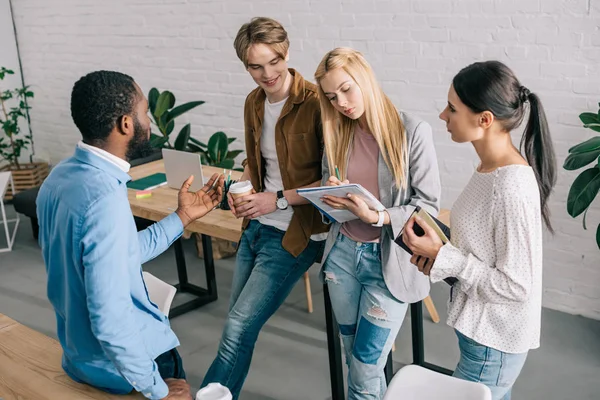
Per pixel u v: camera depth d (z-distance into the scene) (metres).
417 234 2.05
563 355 3.40
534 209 1.80
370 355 2.45
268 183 2.79
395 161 2.28
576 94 3.41
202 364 3.53
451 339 3.61
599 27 3.25
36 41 6.18
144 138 1.88
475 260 1.88
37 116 6.47
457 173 3.94
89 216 1.73
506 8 3.50
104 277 1.72
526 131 1.89
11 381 2.16
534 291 1.89
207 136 5.19
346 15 4.12
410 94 3.99
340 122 2.38
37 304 4.33
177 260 4.26
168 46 5.19
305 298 4.16
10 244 5.20
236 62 4.83
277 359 3.52
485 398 1.76
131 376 1.82
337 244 2.46
